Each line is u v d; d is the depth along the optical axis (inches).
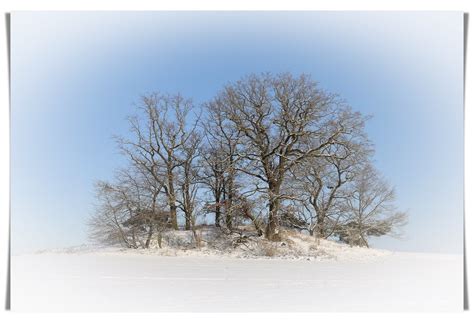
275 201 1608.0
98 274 906.7
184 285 794.8
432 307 679.1
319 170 1792.6
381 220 1806.1
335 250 1572.3
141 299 685.3
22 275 874.1
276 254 1470.2
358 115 1611.7
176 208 1763.0
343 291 764.6
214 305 650.2
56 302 669.3
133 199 1652.3
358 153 1712.6
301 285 811.4
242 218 1642.5
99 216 1603.1
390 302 693.3
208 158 1766.7
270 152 1643.7
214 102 1756.9
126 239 1604.3
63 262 1093.8
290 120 1665.8
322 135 1651.1
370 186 1846.7
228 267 1067.3
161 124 1774.1
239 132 1716.3
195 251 1539.1
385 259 1362.0
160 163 1752.0
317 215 1815.9
